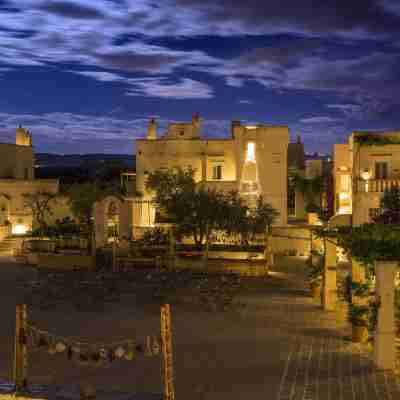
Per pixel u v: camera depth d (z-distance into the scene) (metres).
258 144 42.84
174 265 30.00
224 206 31.08
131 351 9.12
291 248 36.75
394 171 35.06
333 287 19.83
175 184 37.31
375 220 28.45
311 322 17.94
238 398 10.80
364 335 15.21
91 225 40.19
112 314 19.45
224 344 15.12
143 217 43.72
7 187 47.38
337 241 18.25
